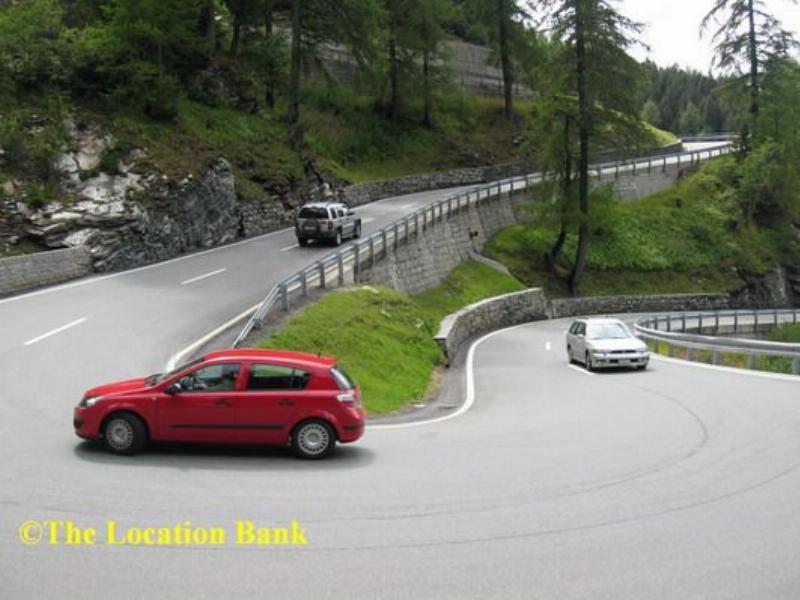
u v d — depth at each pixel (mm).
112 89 34125
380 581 6918
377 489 9805
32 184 27953
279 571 7098
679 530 8305
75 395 14250
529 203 51938
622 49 43531
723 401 16391
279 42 52312
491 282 44281
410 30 64312
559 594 6680
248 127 44000
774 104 60062
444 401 18359
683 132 161750
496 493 9672
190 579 6883
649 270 53781
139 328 19781
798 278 59531
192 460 11133
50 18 33125
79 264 26828
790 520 8609
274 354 12023
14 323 19828
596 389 19203
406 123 68688
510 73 73062
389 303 26594
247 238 36875
